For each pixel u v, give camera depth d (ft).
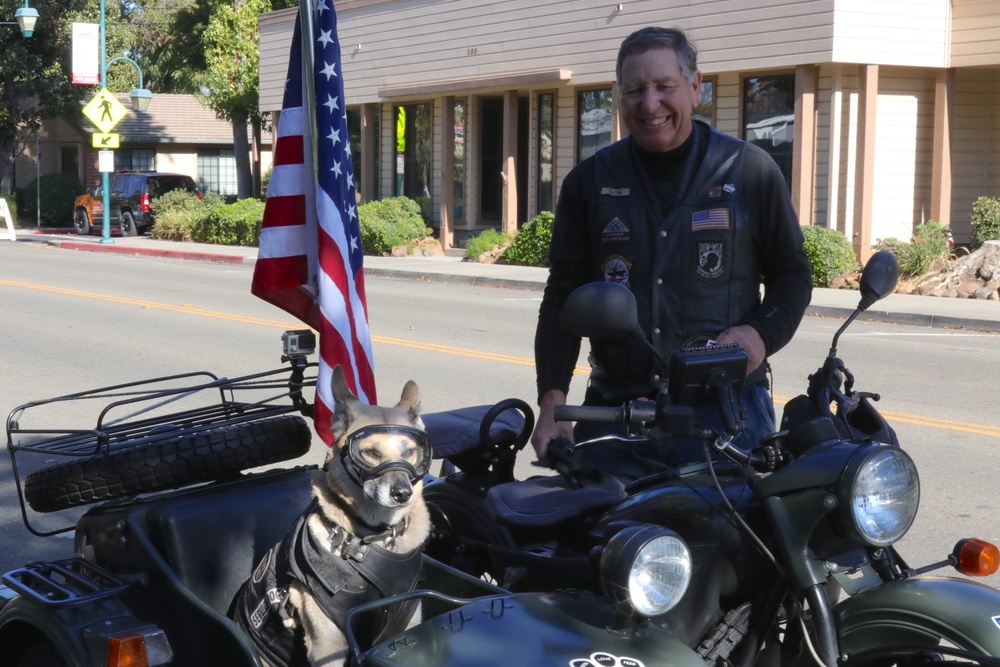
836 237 60.34
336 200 15.28
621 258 12.26
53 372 34.96
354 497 10.14
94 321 47.09
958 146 67.56
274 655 10.72
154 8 173.58
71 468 12.07
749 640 9.89
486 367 35.63
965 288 55.42
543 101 81.51
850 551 9.64
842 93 62.95
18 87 143.74
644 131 11.94
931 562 17.57
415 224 88.63
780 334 11.62
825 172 63.72
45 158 161.07
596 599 9.64
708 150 12.14
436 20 86.38
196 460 12.07
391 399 30.37
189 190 119.03
